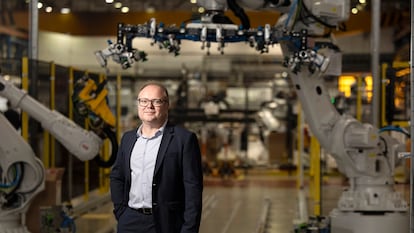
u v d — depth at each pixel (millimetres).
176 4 14766
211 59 15781
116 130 11516
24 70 7457
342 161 6434
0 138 5734
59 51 14719
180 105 15242
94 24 14805
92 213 9297
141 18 14516
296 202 11031
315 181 9047
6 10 14641
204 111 15227
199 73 15648
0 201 5828
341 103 9688
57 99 8469
